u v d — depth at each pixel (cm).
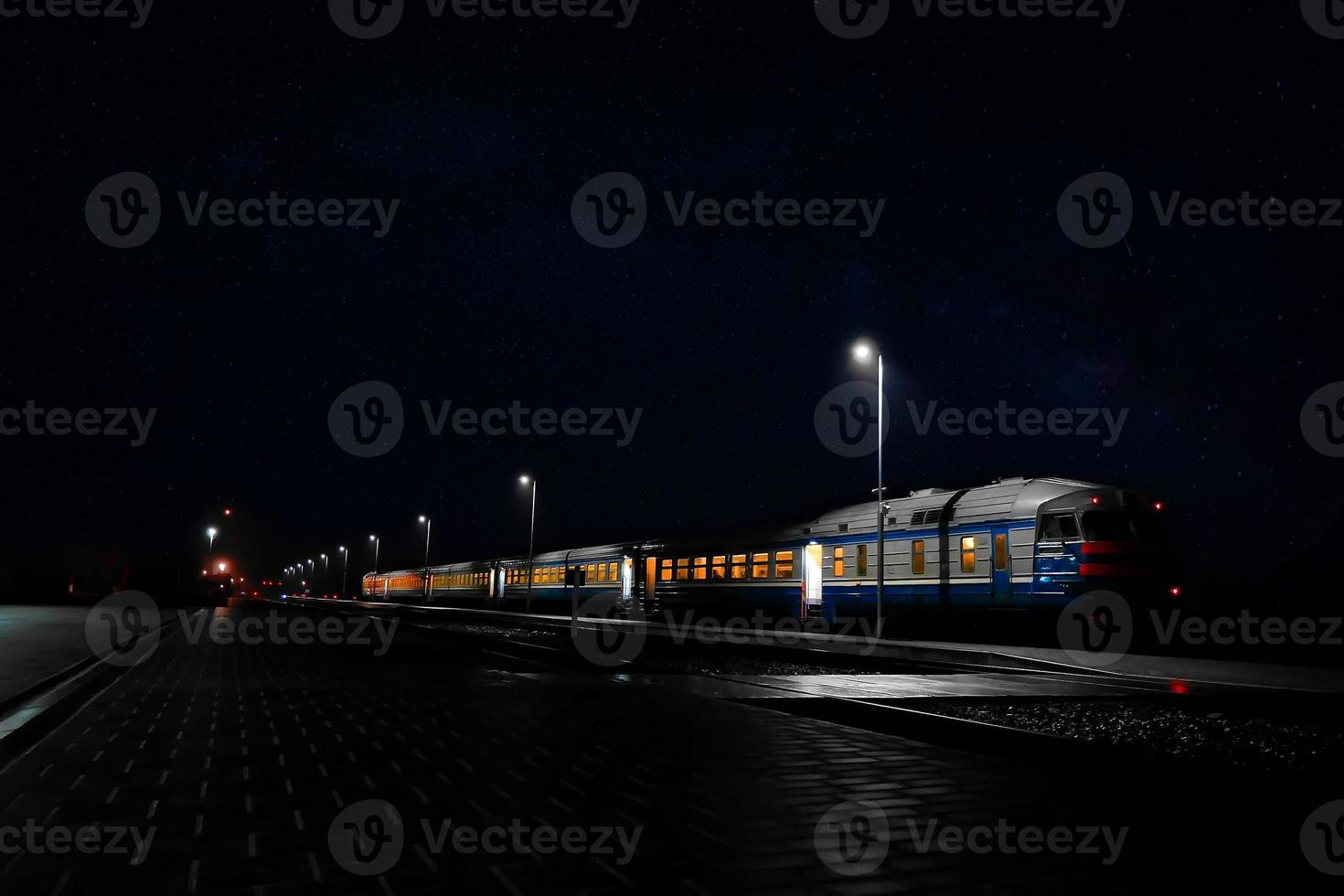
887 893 432
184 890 427
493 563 5784
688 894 428
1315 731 1135
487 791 628
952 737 906
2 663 1426
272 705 1062
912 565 2580
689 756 756
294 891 427
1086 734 1103
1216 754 997
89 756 746
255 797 607
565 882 441
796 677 1606
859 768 709
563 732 874
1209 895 434
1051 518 2192
